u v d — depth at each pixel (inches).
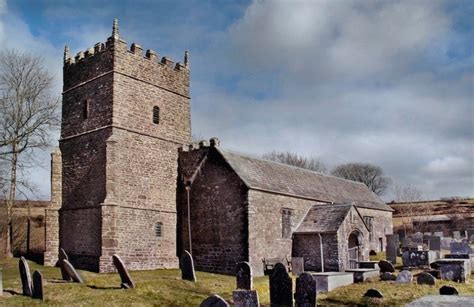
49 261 1293.1
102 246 1157.7
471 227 2632.9
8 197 1573.6
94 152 1266.0
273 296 685.3
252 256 1202.6
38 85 1596.9
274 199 1314.0
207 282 974.4
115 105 1243.8
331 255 1270.9
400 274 936.9
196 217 1325.0
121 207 1214.9
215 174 1302.9
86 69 1341.0
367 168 4153.5
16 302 725.9
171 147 1390.3
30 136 1577.3
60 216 1328.7
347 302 769.6
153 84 1358.3
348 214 1336.1
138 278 1007.6
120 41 1280.8
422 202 3432.6
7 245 1534.2
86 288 856.9
